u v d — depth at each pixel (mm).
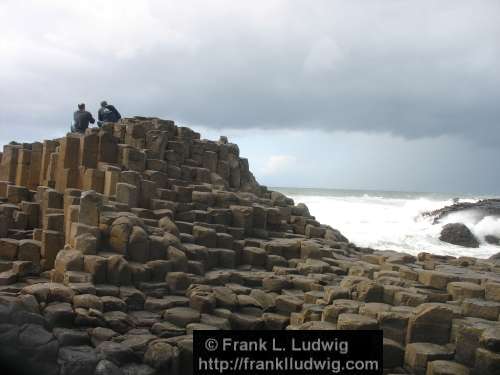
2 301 12328
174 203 21969
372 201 66188
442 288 17156
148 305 15188
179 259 17453
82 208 17297
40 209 22422
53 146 27281
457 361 12492
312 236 25953
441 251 40656
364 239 44625
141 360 12531
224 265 20078
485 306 14172
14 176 29234
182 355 12859
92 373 11539
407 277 18109
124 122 28172
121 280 15797
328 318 14297
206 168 28141
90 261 15672
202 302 15133
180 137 27844
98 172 22047
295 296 16922
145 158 24484
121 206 19281
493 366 11711
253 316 15859
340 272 19719
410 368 12656
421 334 13133
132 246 17078
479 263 23734
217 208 23578
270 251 21391
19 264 17859
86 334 12797
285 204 28906
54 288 13844
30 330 11859
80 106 30688
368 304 14672
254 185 30812
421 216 53219
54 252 18891
